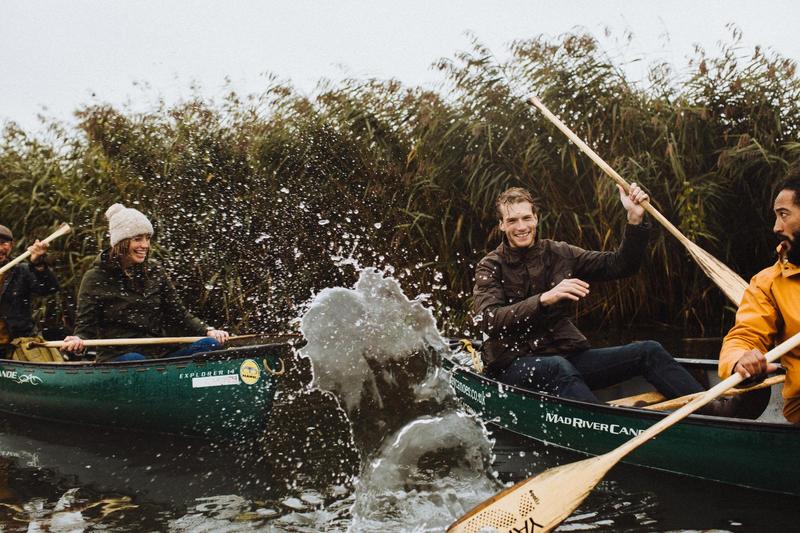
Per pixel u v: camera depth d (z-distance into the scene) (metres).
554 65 6.66
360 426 3.93
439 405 4.21
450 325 6.55
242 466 3.49
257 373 3.91
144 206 7.37
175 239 7.31
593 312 6.56
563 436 3.64
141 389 4.26
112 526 2.80
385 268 6.89
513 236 3.93
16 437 4.29
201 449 3.88
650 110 6.54
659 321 6.53
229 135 7.66
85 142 7.68
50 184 7.32
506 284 3.98
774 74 6.22
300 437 3.84
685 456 3.19
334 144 7.18
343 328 5.13
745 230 6.38
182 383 4.12
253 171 7.49
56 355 5.15
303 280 7.18
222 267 7.23
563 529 2.69
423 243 6.82
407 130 7.16
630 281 6.38
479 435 3.84
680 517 2.75
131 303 4.64
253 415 3.95
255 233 7.33
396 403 4.24
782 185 2.77
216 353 4.00
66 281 6.96
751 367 2.69
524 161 6.45
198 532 2.73
